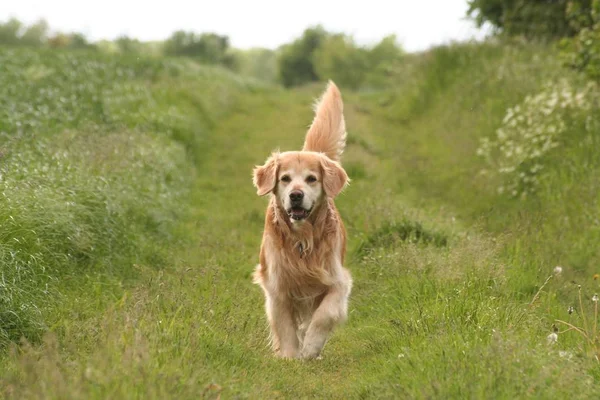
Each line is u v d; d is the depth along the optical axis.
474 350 5.61
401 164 18.38
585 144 13.35
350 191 14.83
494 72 21.75
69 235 8.58
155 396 4.36
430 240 10.77
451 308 7.11
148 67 30.80
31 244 7.77
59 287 7.85
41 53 31.17
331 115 9.53
